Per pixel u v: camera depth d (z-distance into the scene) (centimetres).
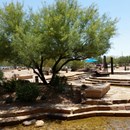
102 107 1357
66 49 1591
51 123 1198
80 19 1683
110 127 1113
